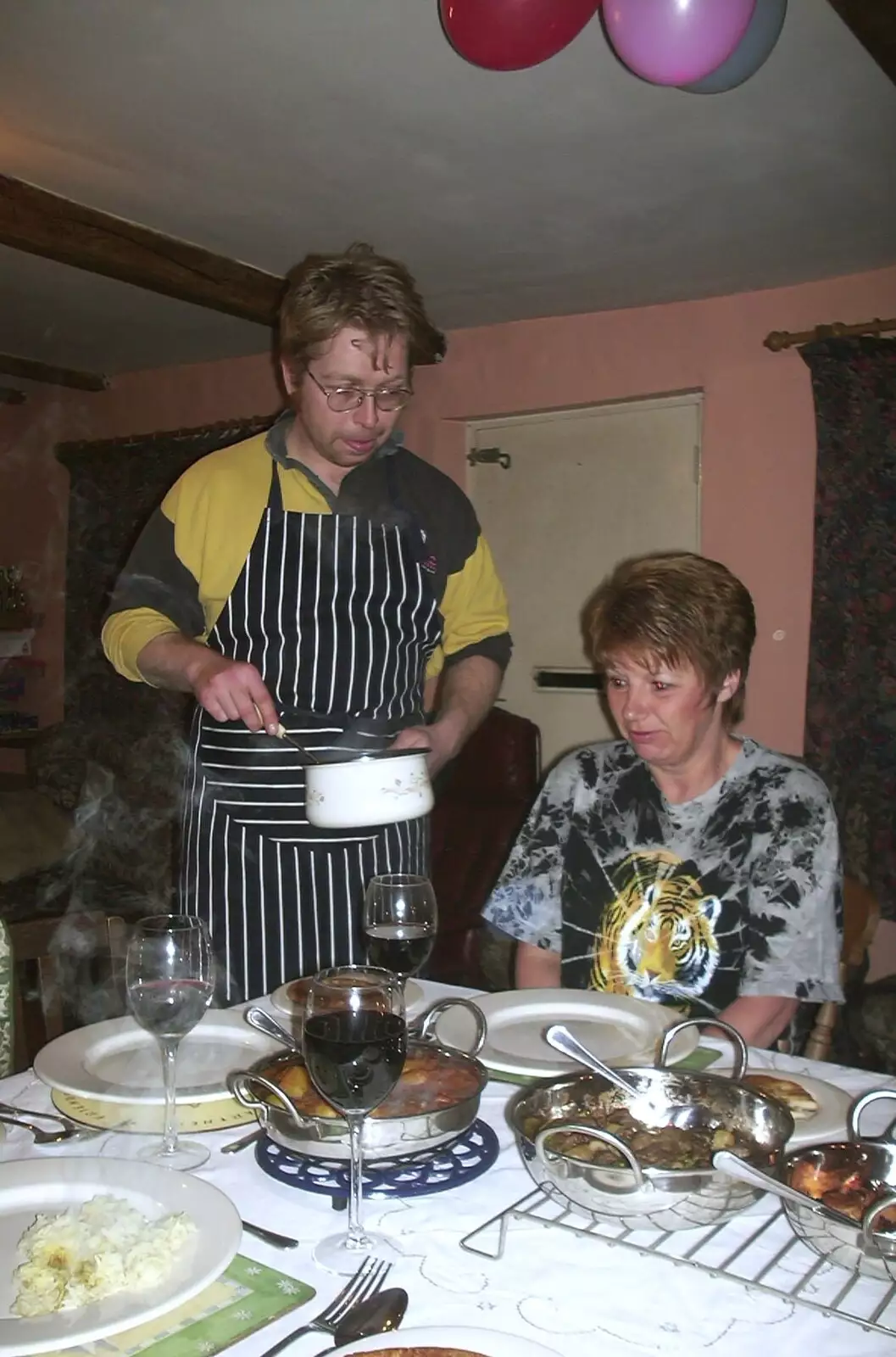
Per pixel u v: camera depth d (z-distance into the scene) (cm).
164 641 167
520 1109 96
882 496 329
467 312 394
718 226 303
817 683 343
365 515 179
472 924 349
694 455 382
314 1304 77
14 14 204
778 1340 73
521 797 373
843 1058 288
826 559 340
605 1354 71
